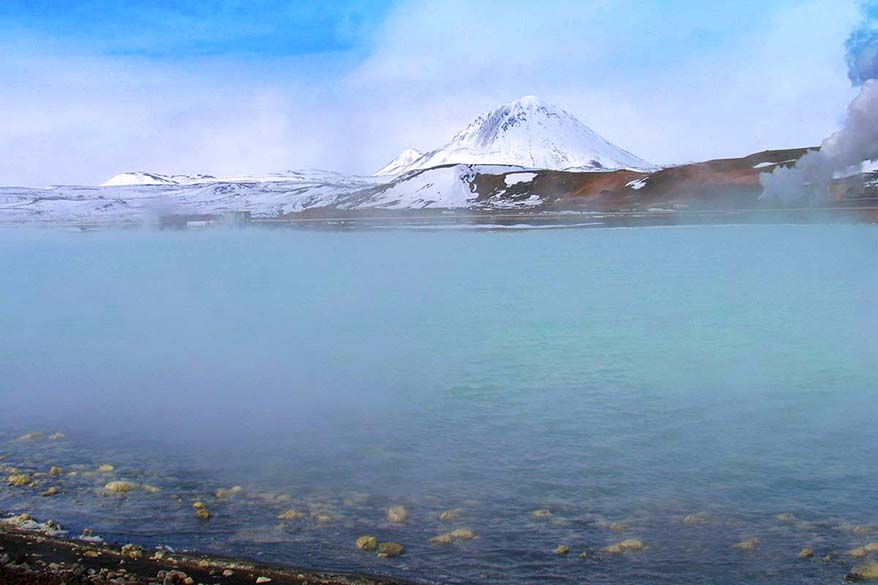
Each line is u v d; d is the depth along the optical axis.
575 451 18.05
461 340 34.59
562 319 40.59
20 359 30.66
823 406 22.06
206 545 12.62
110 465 16.98
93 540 12.70
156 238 139.62
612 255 80.94
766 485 15.66
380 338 35.41
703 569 11.87
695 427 19.98
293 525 13.57
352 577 11.30
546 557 12.30
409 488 15.60
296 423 20.72
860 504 14.57
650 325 38.12
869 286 51.59
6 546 12.15
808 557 12.24
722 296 48.44
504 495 15.19
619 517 14.05
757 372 26.92
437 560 12.16
